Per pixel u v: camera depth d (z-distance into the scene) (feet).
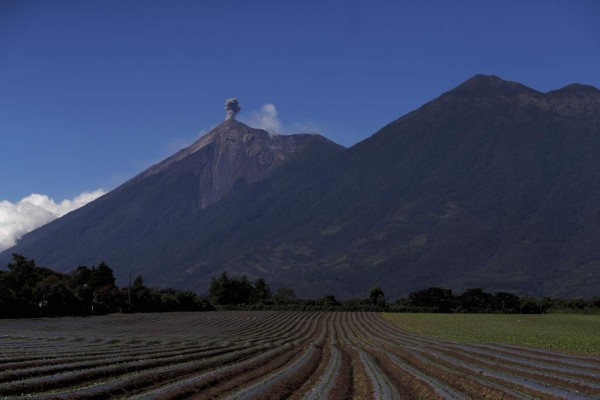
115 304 381.40
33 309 301.22
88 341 181.06
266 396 93.71
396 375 126.11
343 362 147.95
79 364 114.11
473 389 101.60
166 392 90.53
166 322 320.91
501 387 100.58
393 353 171.01
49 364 117.19
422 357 155.02
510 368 126.93
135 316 356.38
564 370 123.54
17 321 266.77
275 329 295.28
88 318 314.96
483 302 509.76
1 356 126.21
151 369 116.16
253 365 135.13
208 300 546.67
